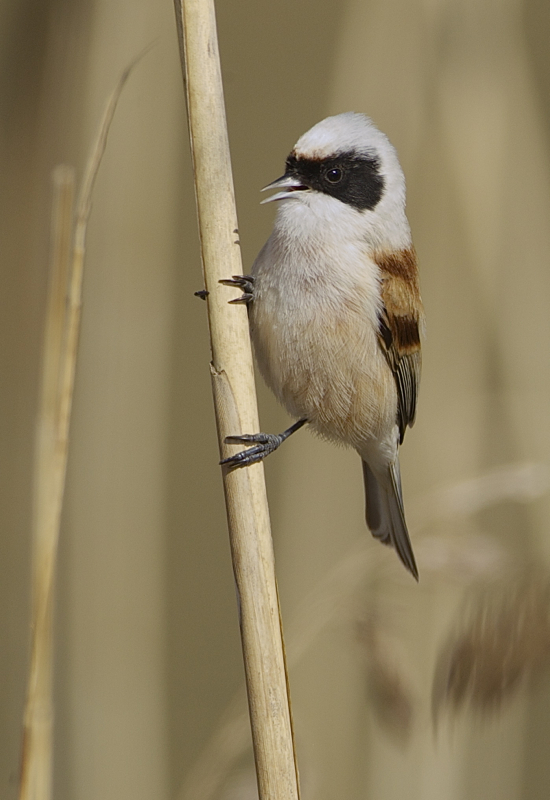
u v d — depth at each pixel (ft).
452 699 21.99
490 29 31.50
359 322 24.41
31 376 31.32
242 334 17.92
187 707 40.14
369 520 28.89
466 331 30.63
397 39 32.17
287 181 24.40
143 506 29.66
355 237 24.44
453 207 30.78
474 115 30.78
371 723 28.37
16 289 30.99
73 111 30.12
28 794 17.79
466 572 23.67
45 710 18.13
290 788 16.71
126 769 28.19
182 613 41.57
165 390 30.40
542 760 33.58
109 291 29.58
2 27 30.37
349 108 32.12
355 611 24.12
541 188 31.63
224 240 17.94
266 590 17.20
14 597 31.76
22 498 31.89
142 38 29.96
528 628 21.88
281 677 17.02
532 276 31.01
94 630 28.76
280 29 43.57
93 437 29.58
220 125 17.95
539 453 29.68
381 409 26.04
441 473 29.76
